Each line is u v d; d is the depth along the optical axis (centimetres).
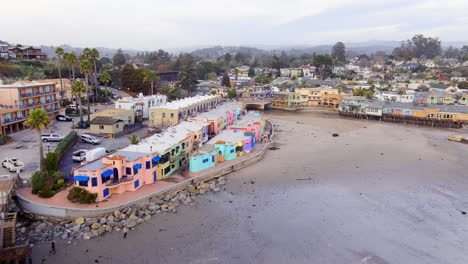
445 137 10419
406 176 6812
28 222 4709
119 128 8931
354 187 6225
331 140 9838
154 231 4594
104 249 4172
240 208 5338
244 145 7794
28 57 17275
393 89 19000
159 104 12238
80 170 4859
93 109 11706
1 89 8419
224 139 7731
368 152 8506
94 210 4716
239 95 18662
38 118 5284
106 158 5262
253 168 7188
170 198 5488
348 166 7388
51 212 4697
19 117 8369
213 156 6800
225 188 6088
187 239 4441
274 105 16875
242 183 6344
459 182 6525
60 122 9738
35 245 4197
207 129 8725
